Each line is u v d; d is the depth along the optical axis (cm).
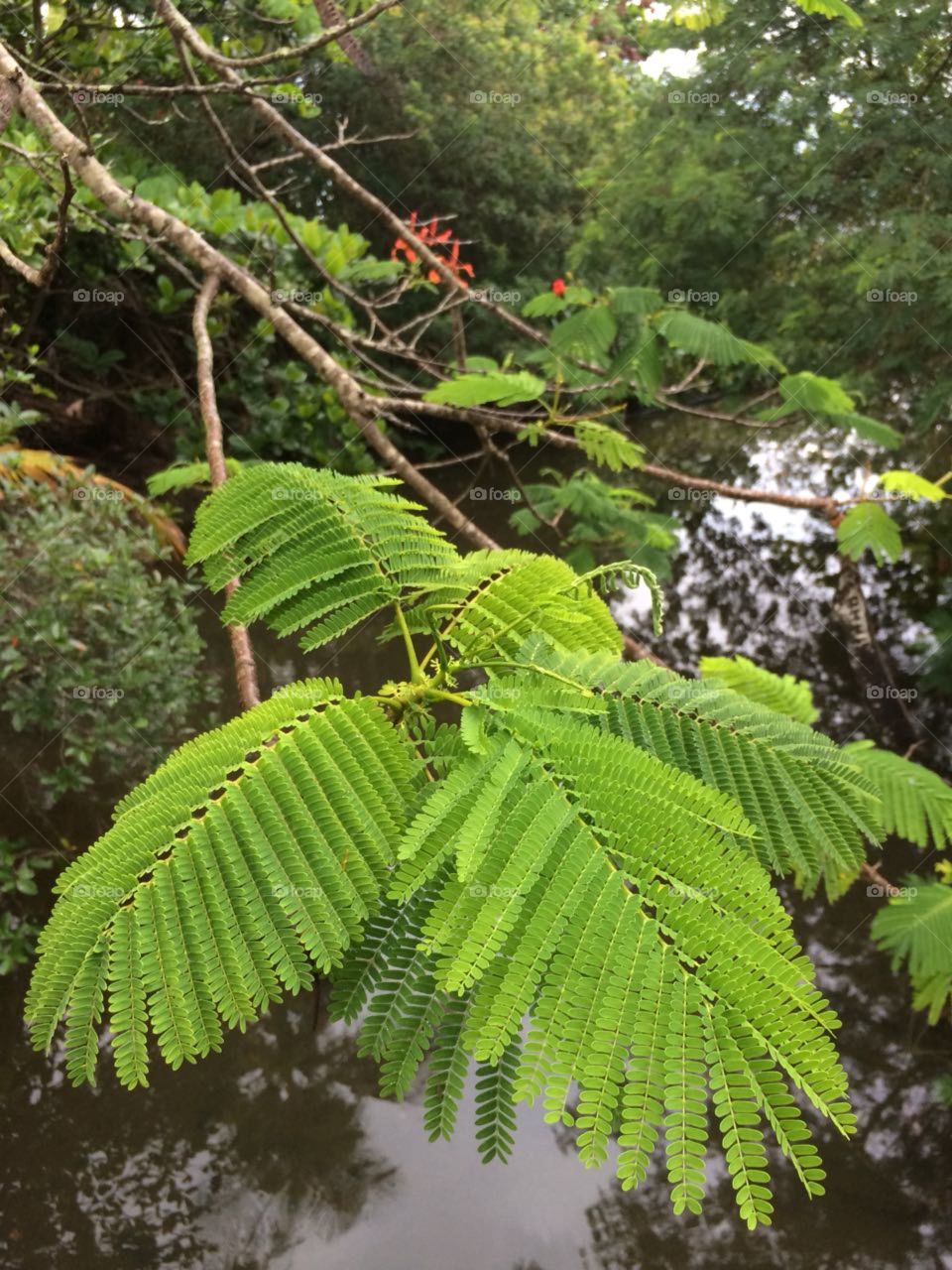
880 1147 431
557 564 143
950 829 182
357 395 385
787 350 811
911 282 739
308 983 91
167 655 511
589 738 103
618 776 99
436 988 88
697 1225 398
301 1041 461
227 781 100
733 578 800
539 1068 79
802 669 710
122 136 815
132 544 537
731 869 92
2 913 462
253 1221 390
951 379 736
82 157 362
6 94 348
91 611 491
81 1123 420
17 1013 444
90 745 484
